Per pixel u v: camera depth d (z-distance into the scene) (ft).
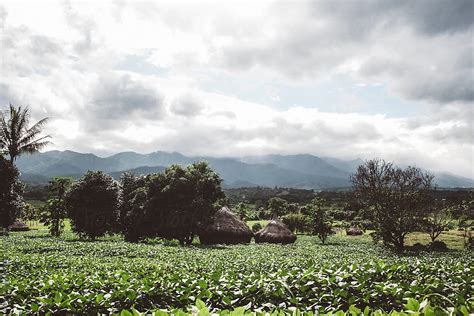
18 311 17.47
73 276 24.88
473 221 130.11
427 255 77.71
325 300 17.57
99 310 17.76
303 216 204.13
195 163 123.44
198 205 110.93
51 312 17.19
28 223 247.09
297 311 11.00
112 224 118.73
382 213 96.32
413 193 94.53
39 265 42.55
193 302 18.57
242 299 18.02
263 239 132.87
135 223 115.65
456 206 117.60
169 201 113.19
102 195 115.55
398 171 95.81
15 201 112.06
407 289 17.87
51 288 20.80
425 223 101.19
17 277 30.45
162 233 114.83
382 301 17.38
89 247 71.26
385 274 21.66
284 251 78.23
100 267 38.75
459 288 18.19
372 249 97.35
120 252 65.98
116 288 20.58
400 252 87.66
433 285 17.44
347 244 128.98
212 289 18.74
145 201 116.06
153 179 116.47
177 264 39.99
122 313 11.05
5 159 108.58
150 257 61.16
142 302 18.71
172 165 119.44
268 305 16.35
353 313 10.64
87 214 114.42
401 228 94.12
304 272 20.40
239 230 123.54
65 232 166.30
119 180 130.93
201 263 42.75
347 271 20.92
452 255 77.92
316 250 85.40
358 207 104.68
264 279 19.47
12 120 113.29
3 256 47.21
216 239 121.80
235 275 22.56
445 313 9.45
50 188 139.33
